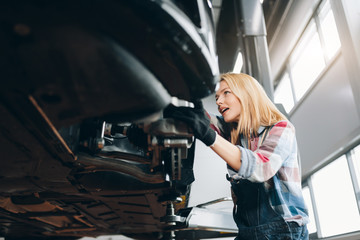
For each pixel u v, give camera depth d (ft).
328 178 11.54
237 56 17.89
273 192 2.46
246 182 2.60
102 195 3.05
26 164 2.03
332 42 10.82
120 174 2.83
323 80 10.82
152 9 1.25
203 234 5.76
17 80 1.23
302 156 12.45
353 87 8.26
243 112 2.69
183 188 3.05
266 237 2.36
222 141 2.17
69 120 1.53
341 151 9.95
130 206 3.47
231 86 2.77
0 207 3.40
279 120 2.72
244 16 10.26
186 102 1.77
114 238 9.18
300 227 2.36
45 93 1.30
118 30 1.20
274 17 14.28
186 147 1.98
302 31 13.52
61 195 3.10
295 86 14.75
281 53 15.61
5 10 0.99
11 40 1.06
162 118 1.88
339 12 9.05
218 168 4.64
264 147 2.43
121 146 2.57
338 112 9.54
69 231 5.13
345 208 10.47
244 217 2.58
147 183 2.83
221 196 4.56
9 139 1.70
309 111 11.85
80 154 2.27
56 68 1.18
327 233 11.84
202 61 1.57
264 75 9.68
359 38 8.32
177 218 3.18
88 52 1.17
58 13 1.04
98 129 2.24
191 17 1.60
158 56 1.39
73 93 1.31
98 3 1.09
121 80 1.30
